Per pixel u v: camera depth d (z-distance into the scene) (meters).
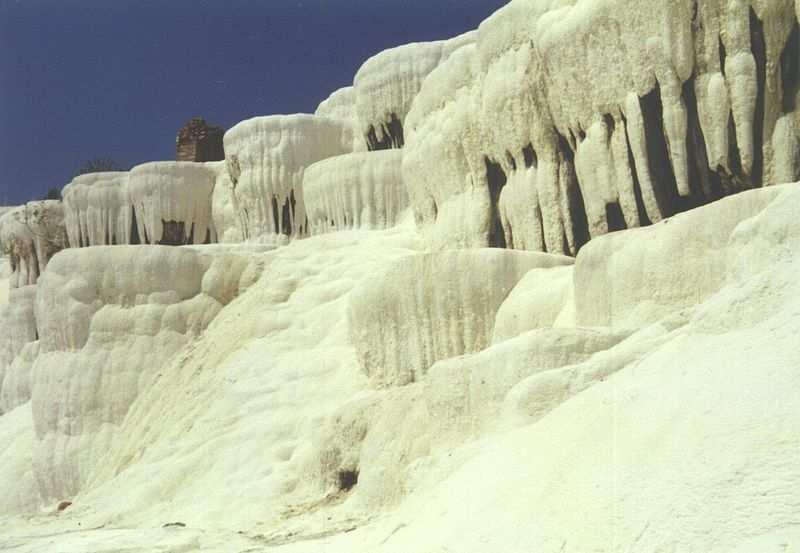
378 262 56.28
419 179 53.72
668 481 18.08
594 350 27.86
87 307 60.25
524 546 18.89
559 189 43.97
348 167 65.00
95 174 80.12
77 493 57.28
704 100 36.94
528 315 37.12
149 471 46.91
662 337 24.81
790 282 20.75
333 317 53.97
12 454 65.31
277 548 27.48
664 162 38.72
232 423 49.00
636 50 38.19
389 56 68.81
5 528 44.19
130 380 58.38
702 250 30.00
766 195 29.00
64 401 59.00
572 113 41.25
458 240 49.81
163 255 60.41
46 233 83.12
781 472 16.84
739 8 35.94
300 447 44.91
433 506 22.81
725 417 18.48
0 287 95.44
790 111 35.97
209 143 89.75
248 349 53.78
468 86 50.06
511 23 45.84
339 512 34.97
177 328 59.38
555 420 22.17
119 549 32.16
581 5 40.66
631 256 31.36
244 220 74.31
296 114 73.38
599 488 18.95
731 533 16.53
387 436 35.12
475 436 29.14
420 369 41.59
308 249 61.00
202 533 35.22
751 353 19.69
